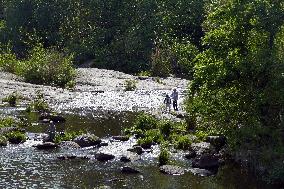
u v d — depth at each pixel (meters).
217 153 29.59
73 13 96.56
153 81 71.12
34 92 53.78
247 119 28.62
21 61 73.00
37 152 30.11
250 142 27.84
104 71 74.94
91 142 32.25
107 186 23.83
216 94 29.31
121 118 42.44
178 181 25.39
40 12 98.25
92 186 24.16
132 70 87.19
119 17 95.06
